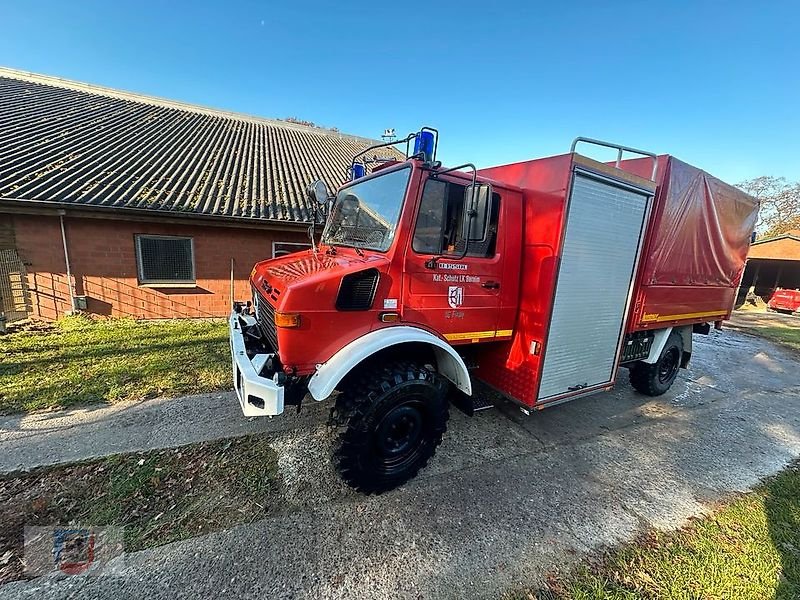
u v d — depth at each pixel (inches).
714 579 87.4
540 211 121.4
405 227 104.2
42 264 268.7
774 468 138.9
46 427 134.3
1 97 410.0
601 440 151.6
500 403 178.1
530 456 136.1
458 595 80.4
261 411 93.5
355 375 106.0
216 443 129.5
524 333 128.6
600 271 133.3
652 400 201.0
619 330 150.0
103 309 291.4
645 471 131.7
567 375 135.4
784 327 514.6
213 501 102.6
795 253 784.3
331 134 660.7
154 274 303.6
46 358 199.2
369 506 104.7
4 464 112.7
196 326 281.3
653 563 91.3
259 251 333.4
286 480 113.1
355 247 122.1
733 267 214.5
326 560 86.6
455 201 112.2
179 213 281.1
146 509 98.3
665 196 149.5
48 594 74.7
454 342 118.8
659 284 162.9
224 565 83.5
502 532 98.4
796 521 108.8
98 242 281.9
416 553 90.1
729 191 189.9
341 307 99.3
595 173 121.0
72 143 345.7
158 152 380.2
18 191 249.0
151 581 78.7
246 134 527.8
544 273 121.0
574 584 84.4
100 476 109.6
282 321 93.0
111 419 142.0
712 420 179.8
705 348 344.2
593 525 103.3
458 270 114.3
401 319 108.1
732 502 116.7
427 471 123.1
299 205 343.0
